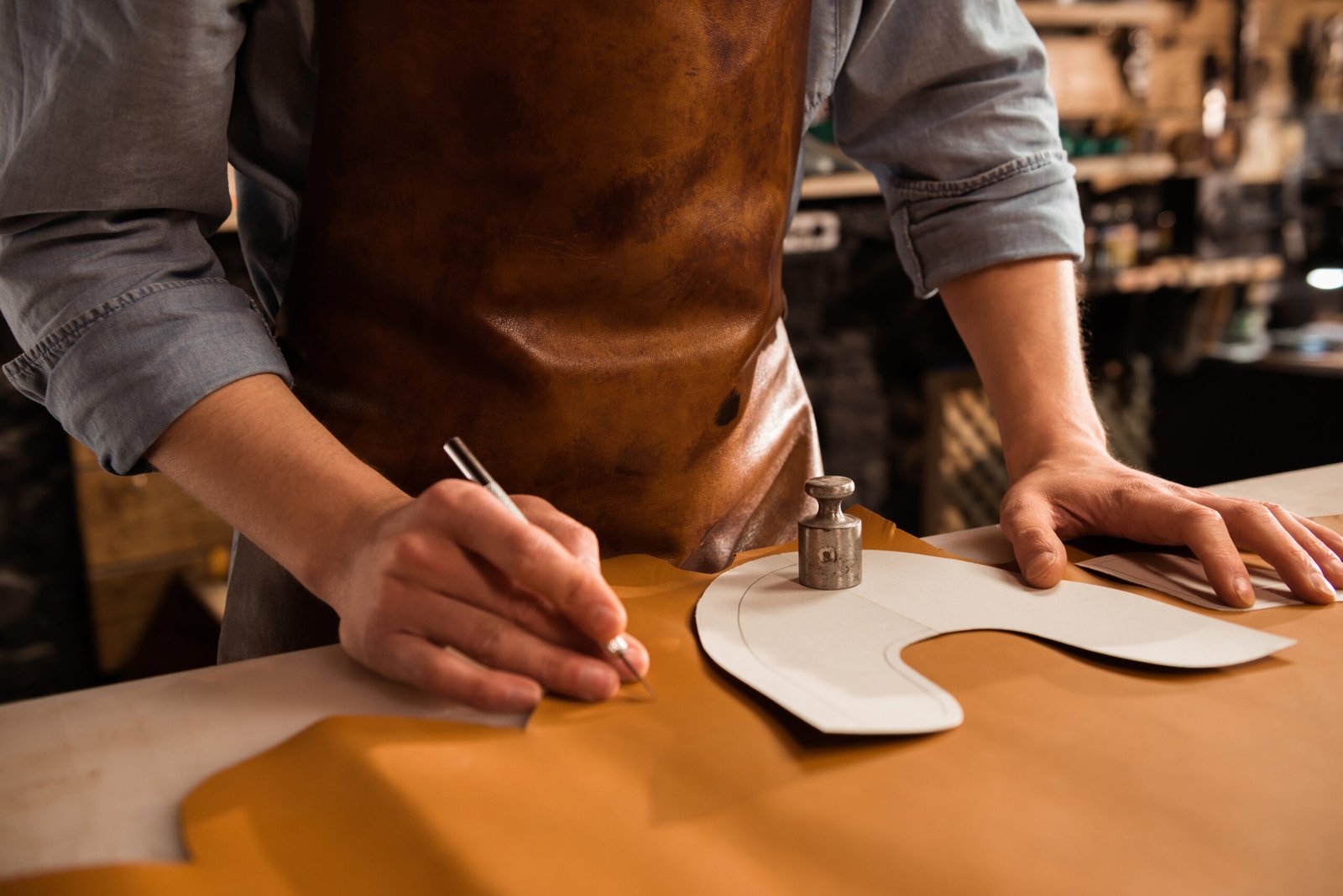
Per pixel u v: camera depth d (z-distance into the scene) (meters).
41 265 0.69
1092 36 3.36
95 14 0.63
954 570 0.74
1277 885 0.41
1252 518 0.72
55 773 0.51
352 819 0.46
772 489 0.95
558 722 0.54
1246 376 3.43
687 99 0.78
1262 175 3.71
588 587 0.56
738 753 0.51
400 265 0.80
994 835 0.44
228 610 0.89
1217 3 3.58
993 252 0.94
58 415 0.72
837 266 3.05
